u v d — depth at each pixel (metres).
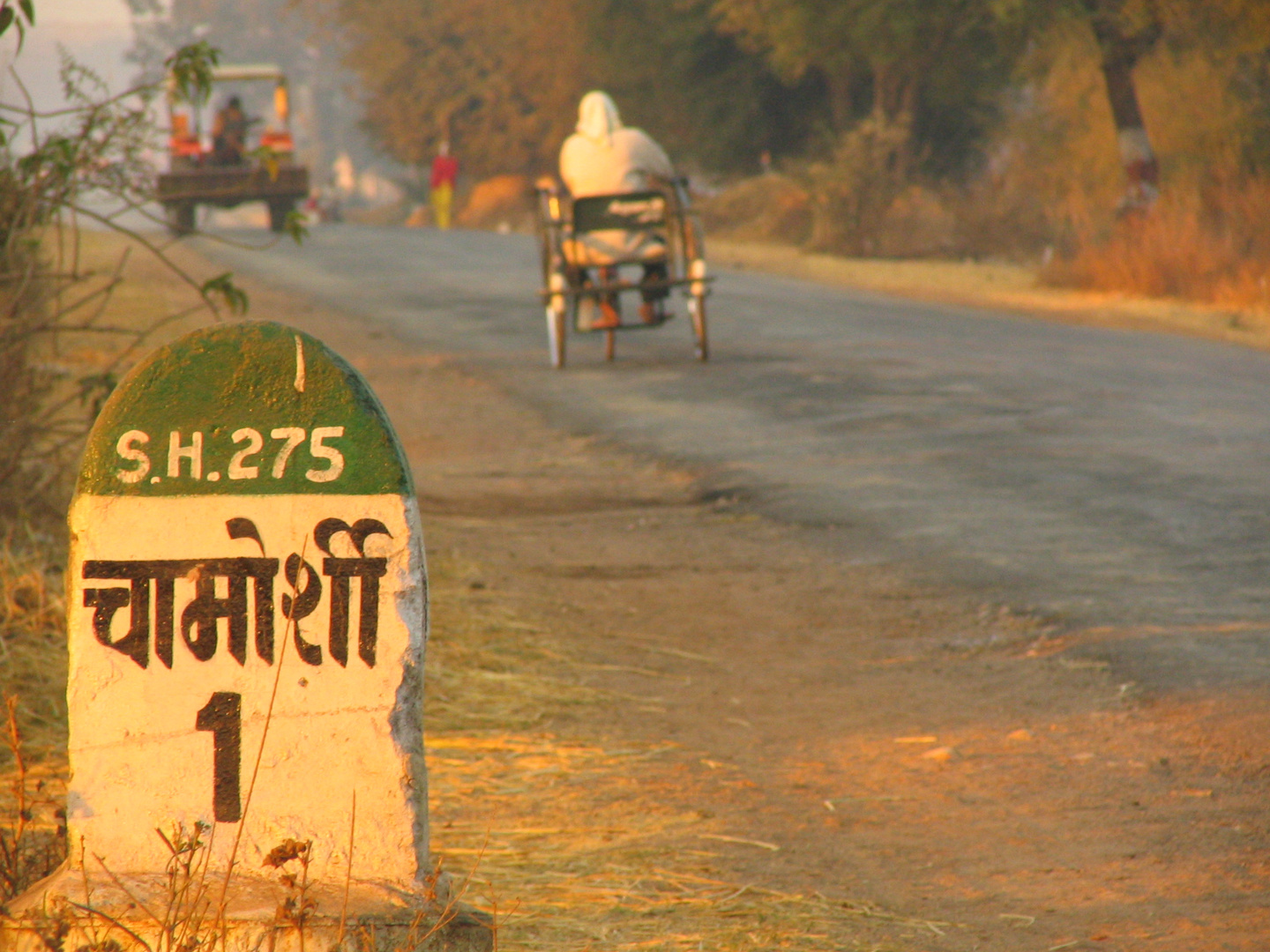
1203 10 96.00
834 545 31.62
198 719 10.36
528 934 13.60
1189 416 45.09
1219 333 70.31
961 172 160.75
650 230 55.53
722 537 32.84
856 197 123.62
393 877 10.45
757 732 20.55
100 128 24.56
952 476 37.62
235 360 10.32
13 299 24.88
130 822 10.38
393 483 10.33
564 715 21.16
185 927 9.77
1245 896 14.59
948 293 90.44
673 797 17.77
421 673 10.44
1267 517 32.03
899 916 14.24
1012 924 14.05
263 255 104.44
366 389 10.37
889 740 20.03
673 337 65.81
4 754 18.03
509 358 60.38
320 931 9.94
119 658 10.31
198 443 10.27
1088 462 38.59
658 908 14.34
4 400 25.36
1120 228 95.69
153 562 10.28
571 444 43.81
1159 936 13.73
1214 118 101.44
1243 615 25.03
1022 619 25.58
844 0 129.25
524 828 16.64
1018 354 59.44
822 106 171.88
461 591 27.62
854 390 51.06
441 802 17.48
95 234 108.00
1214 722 19.86
